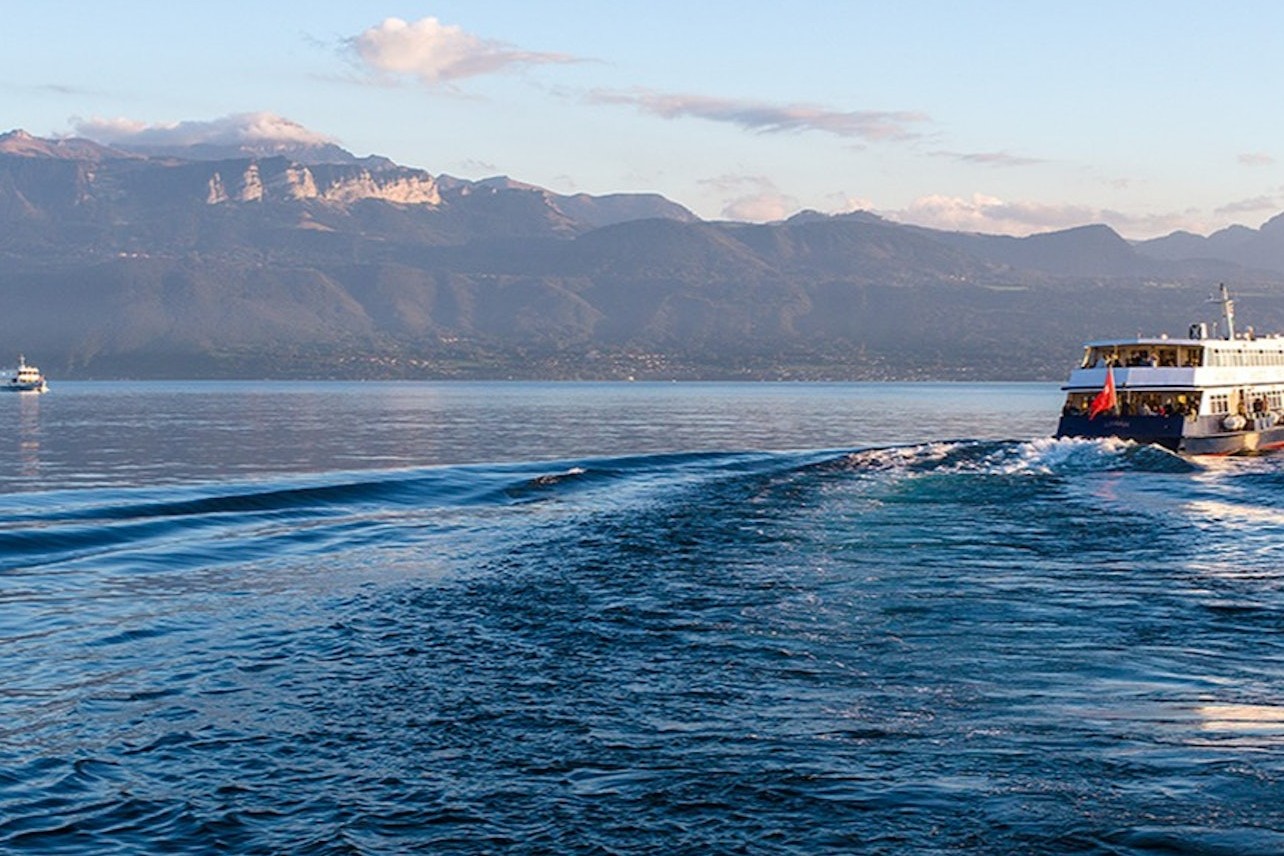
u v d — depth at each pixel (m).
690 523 41.03
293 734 17.50
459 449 110.06
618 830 13.74
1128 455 61.94
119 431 151.62
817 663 21.55
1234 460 69.81
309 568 33.97
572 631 24.42
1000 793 14.61
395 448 112.50
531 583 30.30
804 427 158.25
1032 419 189.12
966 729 17.34
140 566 34.28
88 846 13.49
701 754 16.34
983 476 54.66
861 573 31.08
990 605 26.78
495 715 18.38
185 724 18.06
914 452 63.94
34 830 13.93
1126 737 16.86
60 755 16.56
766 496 48.19
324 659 22.22
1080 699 19.00
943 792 14.69
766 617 25.61
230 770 15.95
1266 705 18.62
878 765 15.75
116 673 21.25
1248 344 79.75
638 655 22.25
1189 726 17.42
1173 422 71.88
